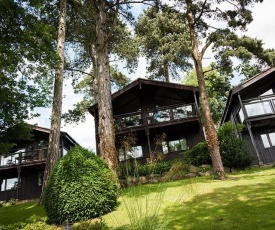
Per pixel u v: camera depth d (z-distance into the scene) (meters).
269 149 17.27
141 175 13.29
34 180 20.70
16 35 8.38
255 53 12.28
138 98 19.97
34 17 8.70
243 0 12.12
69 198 6.93
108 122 10.75
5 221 8.51
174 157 17.45
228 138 14.32
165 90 19.39
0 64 8.73
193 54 12.84
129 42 20.05
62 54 12.59
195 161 14.60
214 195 7.36
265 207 5.60
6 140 11.62
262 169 12.89
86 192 7.05
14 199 19.33
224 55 11.82
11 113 10.99
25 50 8.72
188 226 5.14
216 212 5.78
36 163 19.64
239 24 12.37
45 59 9.29
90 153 8.09
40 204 10.72
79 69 21.36
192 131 18.08
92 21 16.88
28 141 21.61
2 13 8.17
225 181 9.57
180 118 17.00
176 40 20.72
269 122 17.30
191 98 19.66
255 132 17.86
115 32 18.25
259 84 18.95
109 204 7.32
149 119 17.48
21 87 10.64
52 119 11.48
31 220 7.69
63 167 7.42
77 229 5.94
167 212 6.27
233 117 21.53
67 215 6.84
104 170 7.83
